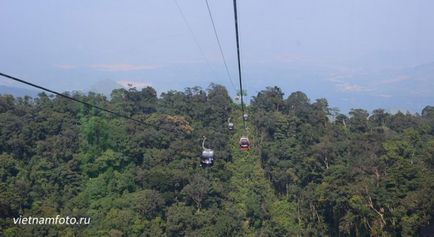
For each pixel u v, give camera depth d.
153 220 37.06
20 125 39.28
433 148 36.19
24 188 34.00
